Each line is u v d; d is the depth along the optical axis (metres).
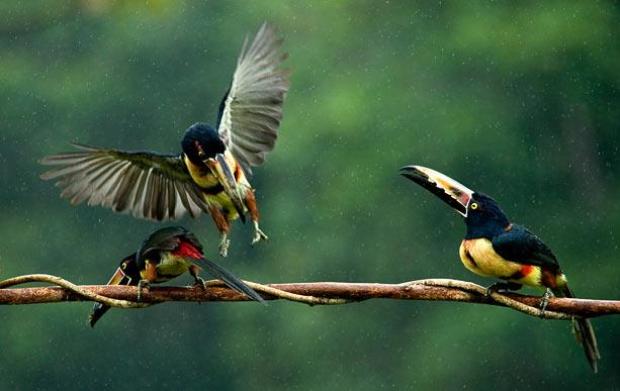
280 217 25.42
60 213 25.36
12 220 25.33
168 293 6.23
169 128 26.02
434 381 23.91
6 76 25.56
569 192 24.69
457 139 24.84
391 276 24.97
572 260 24.22
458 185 7.04
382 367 24.56
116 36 25.92
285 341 25.22
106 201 6.83
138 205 6.88
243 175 6.83
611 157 24.66
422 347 24.20
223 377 25.42
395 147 25.06
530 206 24.70
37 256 25.19
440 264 24.94
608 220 24.31
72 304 25.22
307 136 25.30
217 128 7.21
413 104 25.20
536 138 24.92
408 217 25.06
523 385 23.33
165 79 26.02
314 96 25.64
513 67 24.95
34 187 25.50
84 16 25.59
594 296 23.83
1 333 25.05
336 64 25.86
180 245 6.64
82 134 25.77
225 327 25.55
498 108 25.03
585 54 24.50
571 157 24.75
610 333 22.67
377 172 25.06
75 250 25.23
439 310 24.41
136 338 25.47
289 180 25.55
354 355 24.83
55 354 25.14
